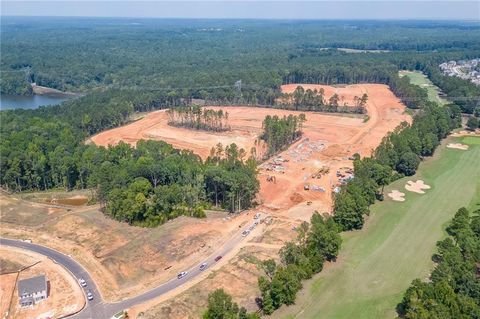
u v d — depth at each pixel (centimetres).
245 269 13938
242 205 18862
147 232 16562
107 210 18150
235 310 11175
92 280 13875
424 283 11731
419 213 17775
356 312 12019
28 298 12694
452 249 13638
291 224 17088
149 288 13325
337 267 14088
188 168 19600
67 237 16562
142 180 18450
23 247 15988
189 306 12212
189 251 15175
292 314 11981
